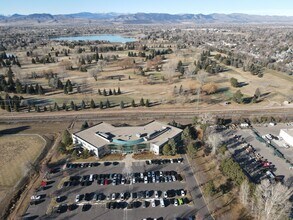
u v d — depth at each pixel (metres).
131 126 129.25
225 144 119.56
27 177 96.81
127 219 77.38
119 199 85.50
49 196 86.81
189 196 86.75
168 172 99.31
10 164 104.94
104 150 111.00
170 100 174.62
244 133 131.50
